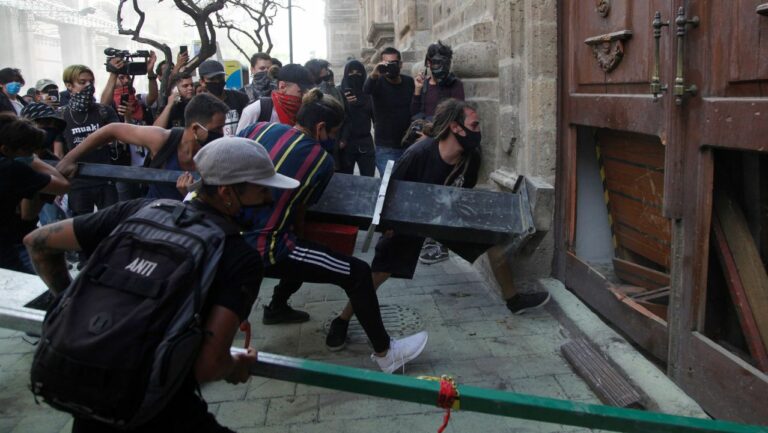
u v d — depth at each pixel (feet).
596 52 12.60
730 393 8.99
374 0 49.34
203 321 5.56
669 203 10.09
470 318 14.38
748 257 9.34
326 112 11.05
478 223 11.72
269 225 10.18
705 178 9.35
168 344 5.16
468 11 20.42
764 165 9.30
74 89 18.47
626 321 11.94
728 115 8.69
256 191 6.32
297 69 14.47
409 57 28.22
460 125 12.38
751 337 9.04
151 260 5.52
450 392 6.30
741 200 9.83
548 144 14.84
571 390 11.06
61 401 5.34
